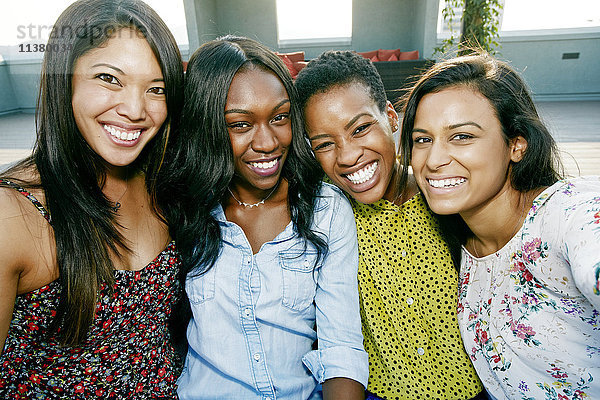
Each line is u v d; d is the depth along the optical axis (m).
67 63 0.79
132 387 0.96
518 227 0.88
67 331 0.84
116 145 0.85
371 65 1.07
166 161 1.03
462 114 0.82
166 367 1.02
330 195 1.11
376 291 1.08
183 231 1.00
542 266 0.74
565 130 5.64
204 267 1.00
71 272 0.83
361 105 0.97
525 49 8.50
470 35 5.80
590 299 0.57
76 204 0.84
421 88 0.89
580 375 0.78
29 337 0.85
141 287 0.93
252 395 0.98
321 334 1.03
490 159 0.83
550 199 0.76
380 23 9.90
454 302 1.04
